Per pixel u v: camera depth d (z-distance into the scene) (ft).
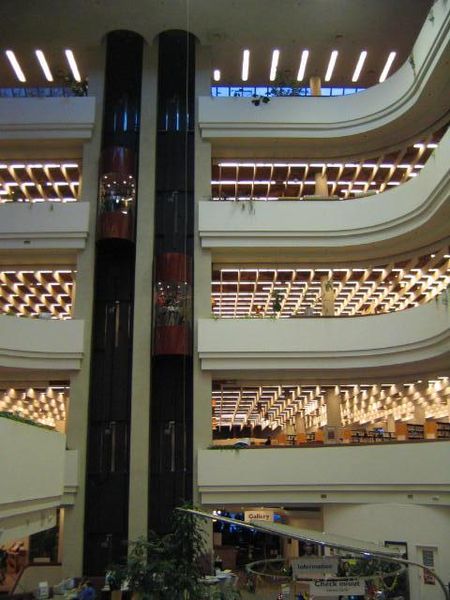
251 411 139.13
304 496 68.95
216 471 70.49
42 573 69.67
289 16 80.48
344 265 81.51
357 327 74.28
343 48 86.28
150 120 83.61
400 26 81.41
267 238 78.23
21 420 45.06
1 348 71.77
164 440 74.95
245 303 103.81
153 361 77.36
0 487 40.04
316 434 91.45
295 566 26.04
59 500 57.00
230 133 81.71
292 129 81.56
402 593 53.67
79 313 76.43
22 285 91.45
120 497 72.64
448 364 71.92
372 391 96.02
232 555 77.61
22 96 84.48
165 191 82.58
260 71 91.76
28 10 79.30
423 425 80.18
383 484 64.85
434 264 81.35
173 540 41.91
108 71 86.43
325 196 82.07
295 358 74.59
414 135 79.30
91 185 80.69
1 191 91.91
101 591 62.49
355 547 23.08
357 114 80.64
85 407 73.61
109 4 78.59
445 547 57.82
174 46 87.81
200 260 78.74
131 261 80.28
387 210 75.15
